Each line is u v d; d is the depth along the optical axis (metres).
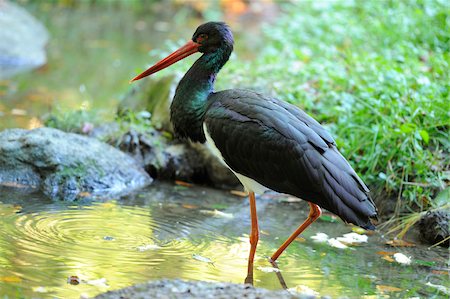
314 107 12.77
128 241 9.49
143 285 7.42
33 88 16.39
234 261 9.20
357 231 10.73
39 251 8.86
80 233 9.62
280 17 26.16
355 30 17.64
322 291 8.45
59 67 18.48
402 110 11.83
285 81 13.88
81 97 15.85
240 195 12.11
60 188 11.34
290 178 8.91
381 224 10.96
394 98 12.09
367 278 8.95
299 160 8.80
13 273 8.13
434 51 15.69
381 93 12.37
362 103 12.22
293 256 9.57
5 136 11.80
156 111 13.35
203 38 9.98
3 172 11.47
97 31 23.12
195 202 11.51
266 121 9.01
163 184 12.30
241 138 9.09
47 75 17.67
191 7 27.23
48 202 10.84
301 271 9.06
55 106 14.61
